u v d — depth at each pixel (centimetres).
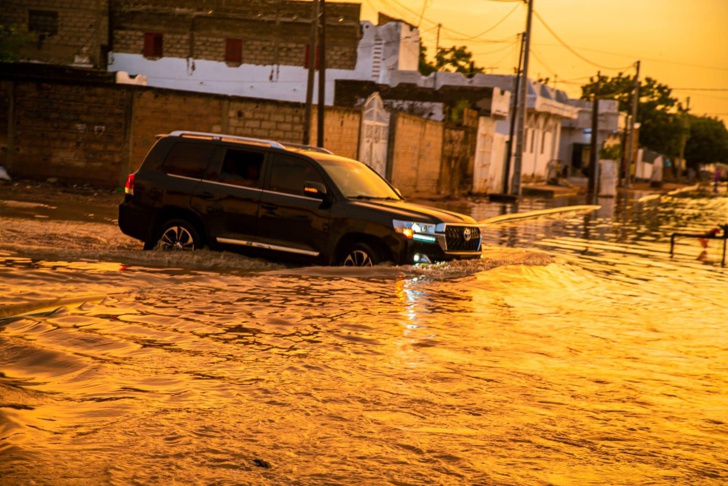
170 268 930
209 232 1088
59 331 577
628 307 889
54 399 429
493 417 442
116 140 2684
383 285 862
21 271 818
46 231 1302
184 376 485
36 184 2611
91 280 792
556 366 571
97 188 2688
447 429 416
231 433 390
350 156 2959
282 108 2761
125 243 1224
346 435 397
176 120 2714
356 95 4584
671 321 812
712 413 477
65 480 321
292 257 1044
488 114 4406
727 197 6069
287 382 484
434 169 3688
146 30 4675
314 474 344
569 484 349
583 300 908
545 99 6081
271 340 590
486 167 4447
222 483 327
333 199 1030
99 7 4531
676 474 368
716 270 1445
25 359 504
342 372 515
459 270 995
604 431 429
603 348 648
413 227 1002
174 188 1109
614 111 7281
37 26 4488
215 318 652
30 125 2692
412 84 4472
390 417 430
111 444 365
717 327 792
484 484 344
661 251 1791
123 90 2673
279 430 399
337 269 947
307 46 4697
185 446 369
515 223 2492
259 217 1057
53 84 2672
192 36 4697
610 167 5369
